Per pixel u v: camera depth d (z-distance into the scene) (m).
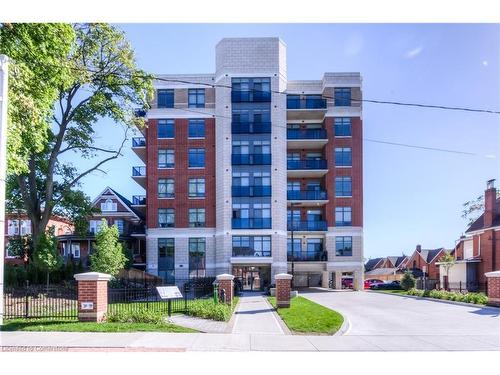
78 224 35.22
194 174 42.97
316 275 48.06
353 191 44.78
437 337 12.25
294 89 45.12
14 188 31.53
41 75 20.28
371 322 16.22
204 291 28.11
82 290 14.19
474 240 41.03
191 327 13.74
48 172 29.98
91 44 29.44
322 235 45.44
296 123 47.06
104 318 14.31
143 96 32.31
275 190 41.53
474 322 16.08
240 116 42.47
